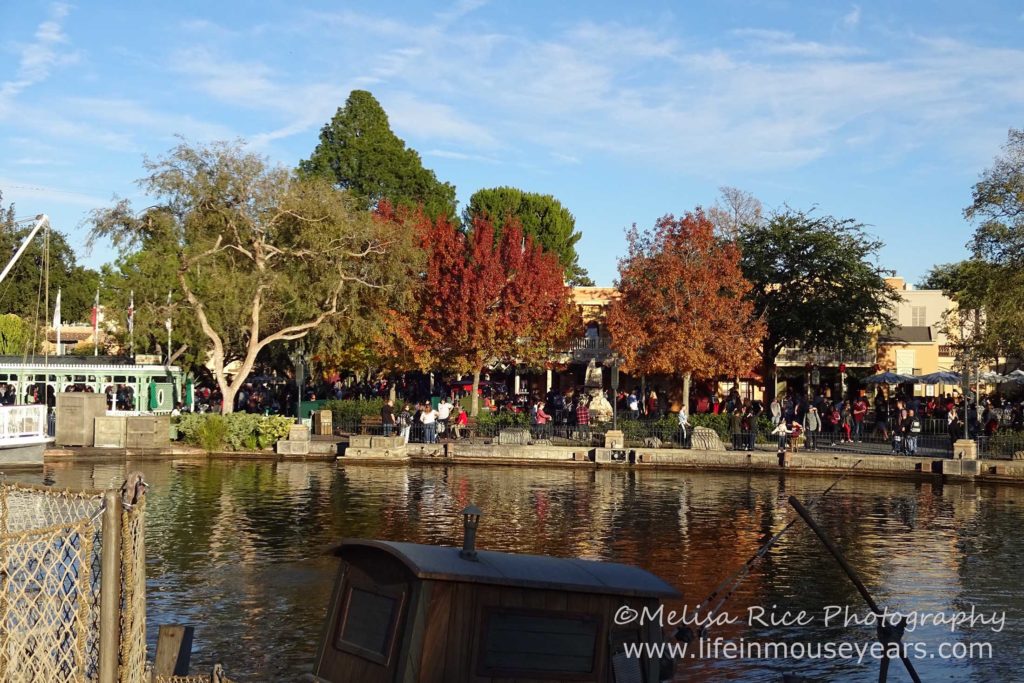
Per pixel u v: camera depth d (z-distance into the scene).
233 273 45.16
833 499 31.17
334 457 41.16
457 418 45.16
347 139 78.75
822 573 19.95
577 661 10.28
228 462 39.66
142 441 41.06
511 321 50.56
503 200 83.06
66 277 76.12
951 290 65.56
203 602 17.03
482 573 10.15
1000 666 14.55
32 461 36.78
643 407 52.88
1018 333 43.66
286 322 53.03
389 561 10.50
